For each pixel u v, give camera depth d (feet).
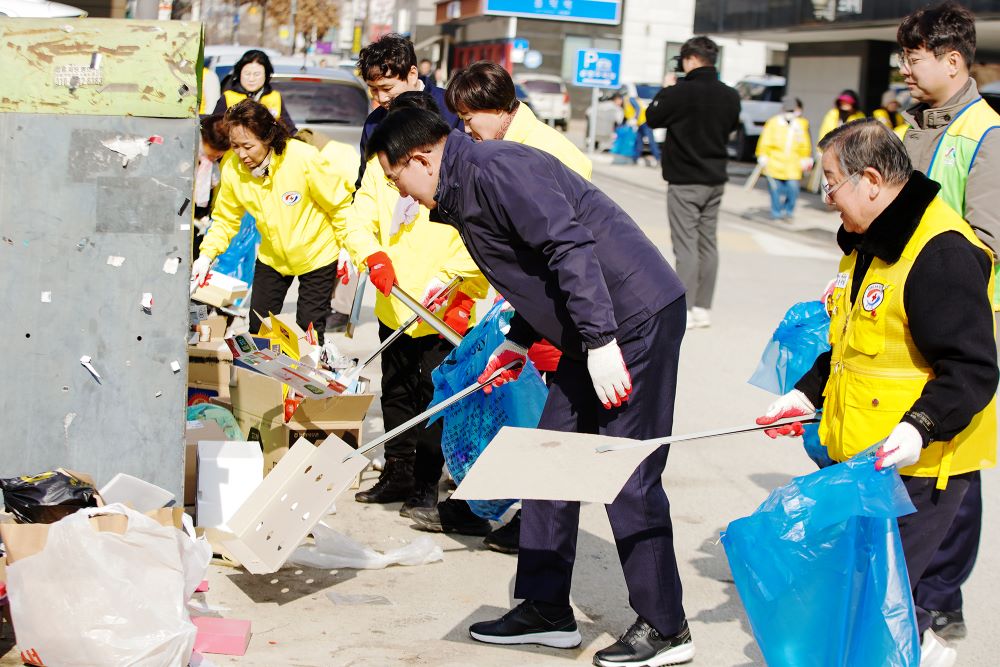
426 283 15.72
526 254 11.27
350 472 12.85
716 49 30.17
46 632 10.02
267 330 17.24
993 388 9.61
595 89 92.02
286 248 18.51
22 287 11.93
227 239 18.98
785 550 9.62
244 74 28.76
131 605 10.09
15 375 12.04
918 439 9.44
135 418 12.19
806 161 58.70
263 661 11.34
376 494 16.60
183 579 10.30
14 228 11.85
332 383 15.69
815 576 9.59
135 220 11.98
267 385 15.69
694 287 31.22
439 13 143.02
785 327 13.73
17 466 12.12
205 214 26.20
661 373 11.45
